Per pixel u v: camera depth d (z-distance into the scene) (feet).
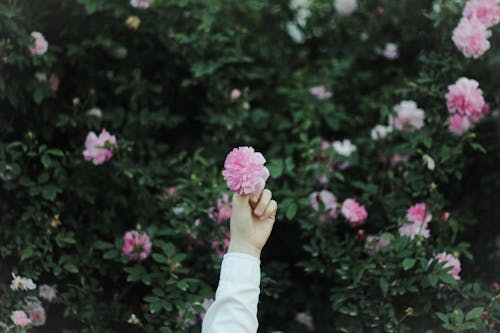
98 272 9.73
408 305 9.16
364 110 11.19
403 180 10.00
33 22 9.87
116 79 10.36
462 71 9.92
